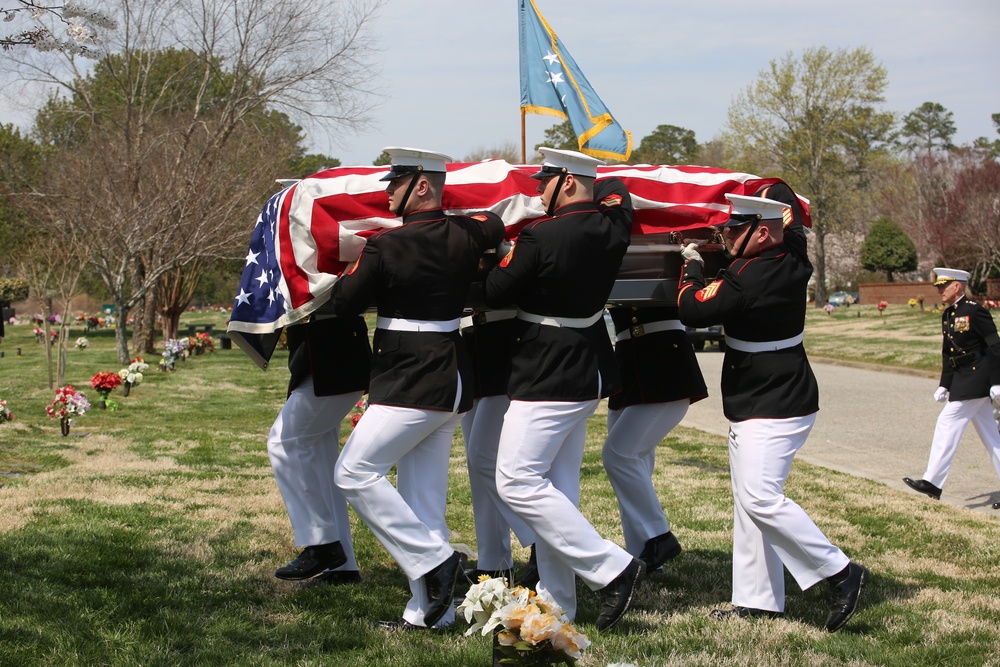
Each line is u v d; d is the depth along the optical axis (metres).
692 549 6.35
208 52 25.28
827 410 14.97
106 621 4.52
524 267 4.45
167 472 8.92
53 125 28.44
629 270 5.05
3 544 5.74
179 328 46.22
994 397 7.98
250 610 4.79
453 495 8.38
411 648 4.30
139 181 22.94
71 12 6.36
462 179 5.09
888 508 7.69
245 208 23.83
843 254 64.88
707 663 4.15
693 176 5.35
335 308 4.56
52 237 21.56
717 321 4.70
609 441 5.59
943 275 8.38
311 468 5.23
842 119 51.16
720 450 11.07
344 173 4.91
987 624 4.77
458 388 4.55
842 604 4.58
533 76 6.72
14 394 16.67
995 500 8.29
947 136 99.12
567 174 4.52
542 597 3.52
